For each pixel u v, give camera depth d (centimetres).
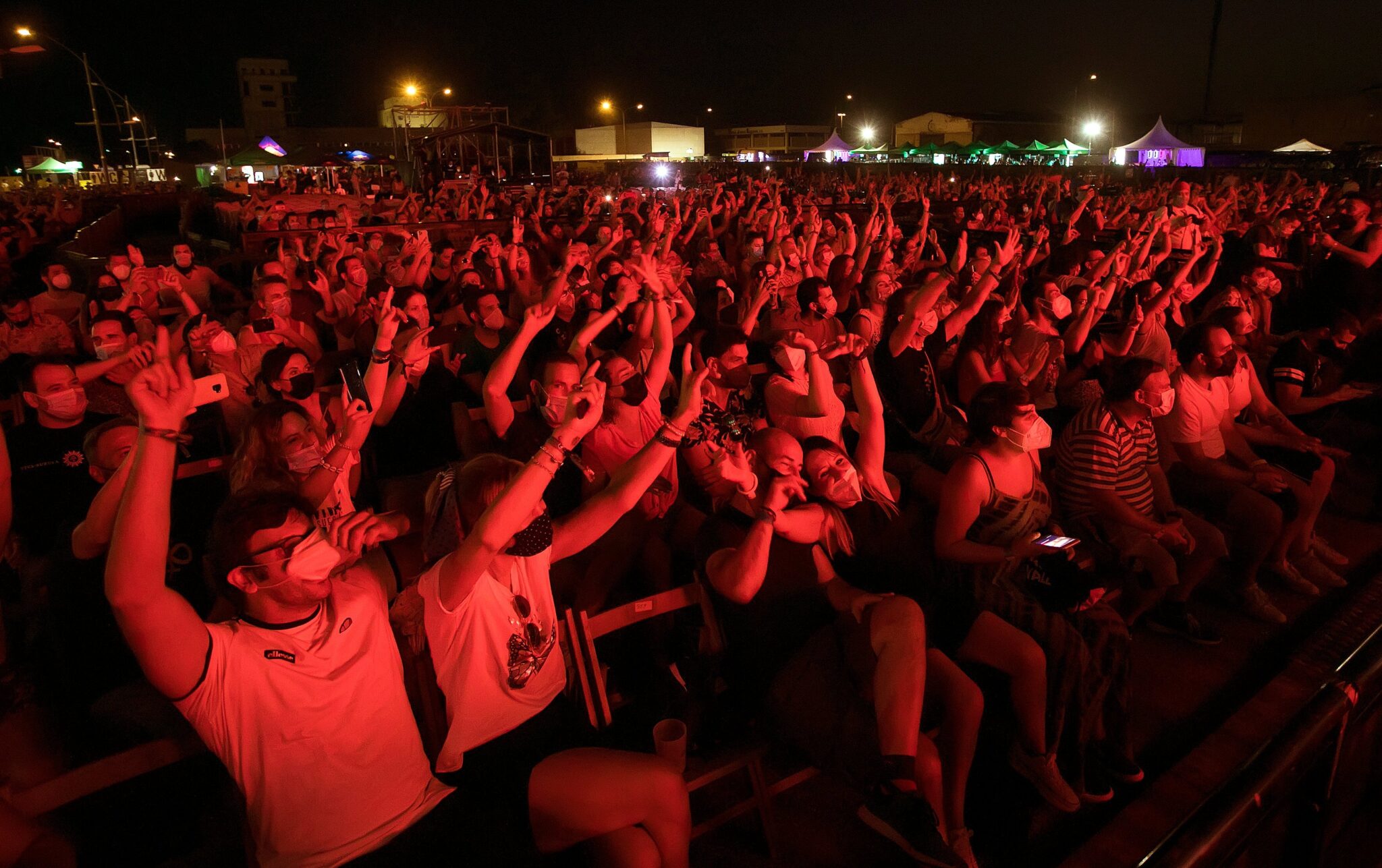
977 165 4416
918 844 255
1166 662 414
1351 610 412
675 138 8081
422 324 660
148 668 203
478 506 254
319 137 7912
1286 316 916
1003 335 645
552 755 241
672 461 409
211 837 284
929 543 377
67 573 336
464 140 3241
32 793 213
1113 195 2848
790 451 299
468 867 233
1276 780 296
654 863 233
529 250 967
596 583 365
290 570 208
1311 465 470
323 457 324
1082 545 405
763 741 306
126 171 7675
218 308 1005
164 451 197
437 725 267
